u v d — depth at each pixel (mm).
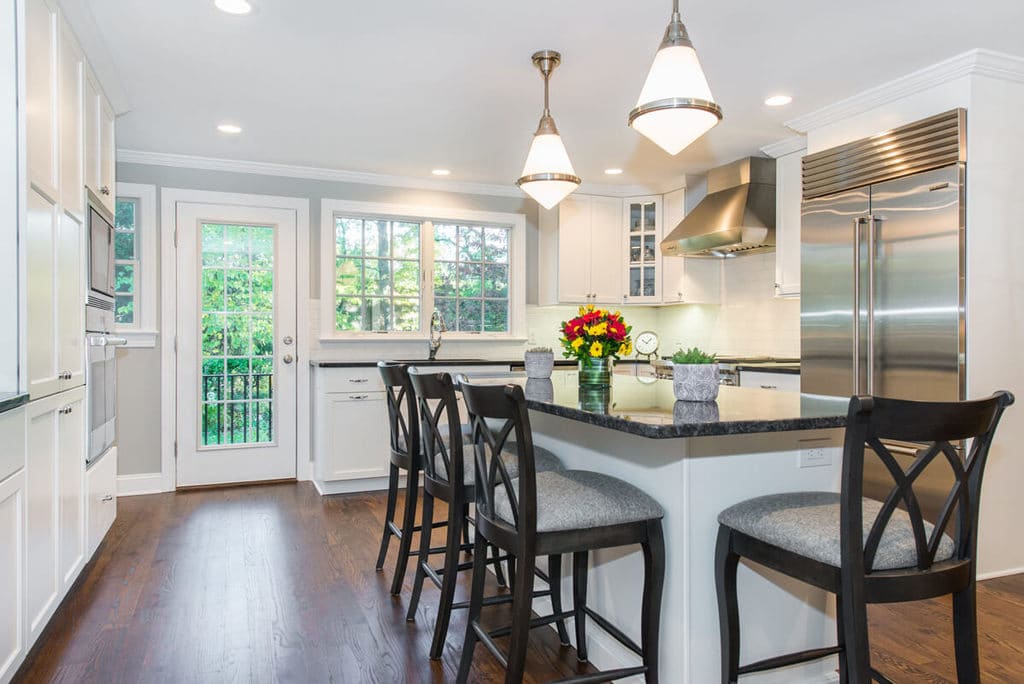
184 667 2137
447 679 2078
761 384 4086
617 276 5582
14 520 1955
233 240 4746
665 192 5430
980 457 1494
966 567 1491
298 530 3650
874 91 3316
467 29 2688
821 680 1970
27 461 2066
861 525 1376
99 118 3092
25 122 2080
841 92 3379
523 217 5566
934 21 2621
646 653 1788
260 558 3184
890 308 3166
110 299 3346
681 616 1793
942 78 3037
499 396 1714
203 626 2436
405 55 2928
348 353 5020
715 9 2518
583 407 1915
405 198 5168
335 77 3174
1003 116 3021
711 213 4629
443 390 2172
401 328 5215
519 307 5539
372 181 5051
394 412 3000
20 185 2068
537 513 1708
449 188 5297
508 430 1754
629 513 1765
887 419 1346
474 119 3777
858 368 3283
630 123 2145
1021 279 3053
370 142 4215
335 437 4477
